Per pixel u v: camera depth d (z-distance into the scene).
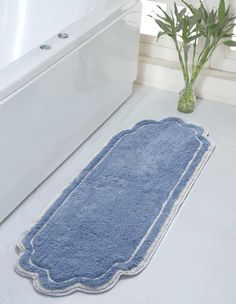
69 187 2.41
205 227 2.26
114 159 2.63
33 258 2.03
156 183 2.48
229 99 3.17
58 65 2.24
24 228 2.19
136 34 2.96
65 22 2.93
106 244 2.12
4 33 3.06
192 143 2.78
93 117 2.76
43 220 2.21
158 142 2.78
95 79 2.63
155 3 3.15
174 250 2.13
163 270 2.04
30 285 1.95
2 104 1.95
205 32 2.89
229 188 2.50
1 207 2.16
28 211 2.28
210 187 2.49
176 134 2.85
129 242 2.14
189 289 1.97
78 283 1.94
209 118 3.04
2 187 2.11
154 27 3.21
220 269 2.06
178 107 3.08
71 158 2.63
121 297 1.92
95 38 2.49
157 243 2.15
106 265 2.02
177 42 3.09
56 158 2.50
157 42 3.25
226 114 3.08
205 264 2.08
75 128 2.59
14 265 2.02
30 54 2.18
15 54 3.07
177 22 3.07
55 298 1.90
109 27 2.60
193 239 2.19
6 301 1.88
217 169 2.62
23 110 2.09
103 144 2.75
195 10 2.93
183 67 2.97
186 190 2.45
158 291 1.95
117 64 2.84
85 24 2.46
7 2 3.01
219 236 2.21
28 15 3.01
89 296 1.92
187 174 2.55
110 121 2.96
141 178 2.50
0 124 1.97
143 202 2.36
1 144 2.01
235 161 2.68
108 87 2.82
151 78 3.30
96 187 2.43
